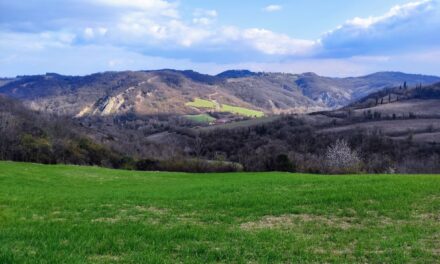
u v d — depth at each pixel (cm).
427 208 2025
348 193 2422
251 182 3522
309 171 8075
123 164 8500
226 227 1714
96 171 4841
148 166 8356
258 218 1914
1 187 3017
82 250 1300
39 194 2702
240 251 1330
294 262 1235
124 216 1983
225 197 2511
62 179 3903
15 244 1359
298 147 11025
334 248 1398
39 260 1166
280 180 3600
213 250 1327
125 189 3269
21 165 4612
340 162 8450
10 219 1816
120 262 1191
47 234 1506
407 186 2636
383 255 1296
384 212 1959
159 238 1482
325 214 1975
